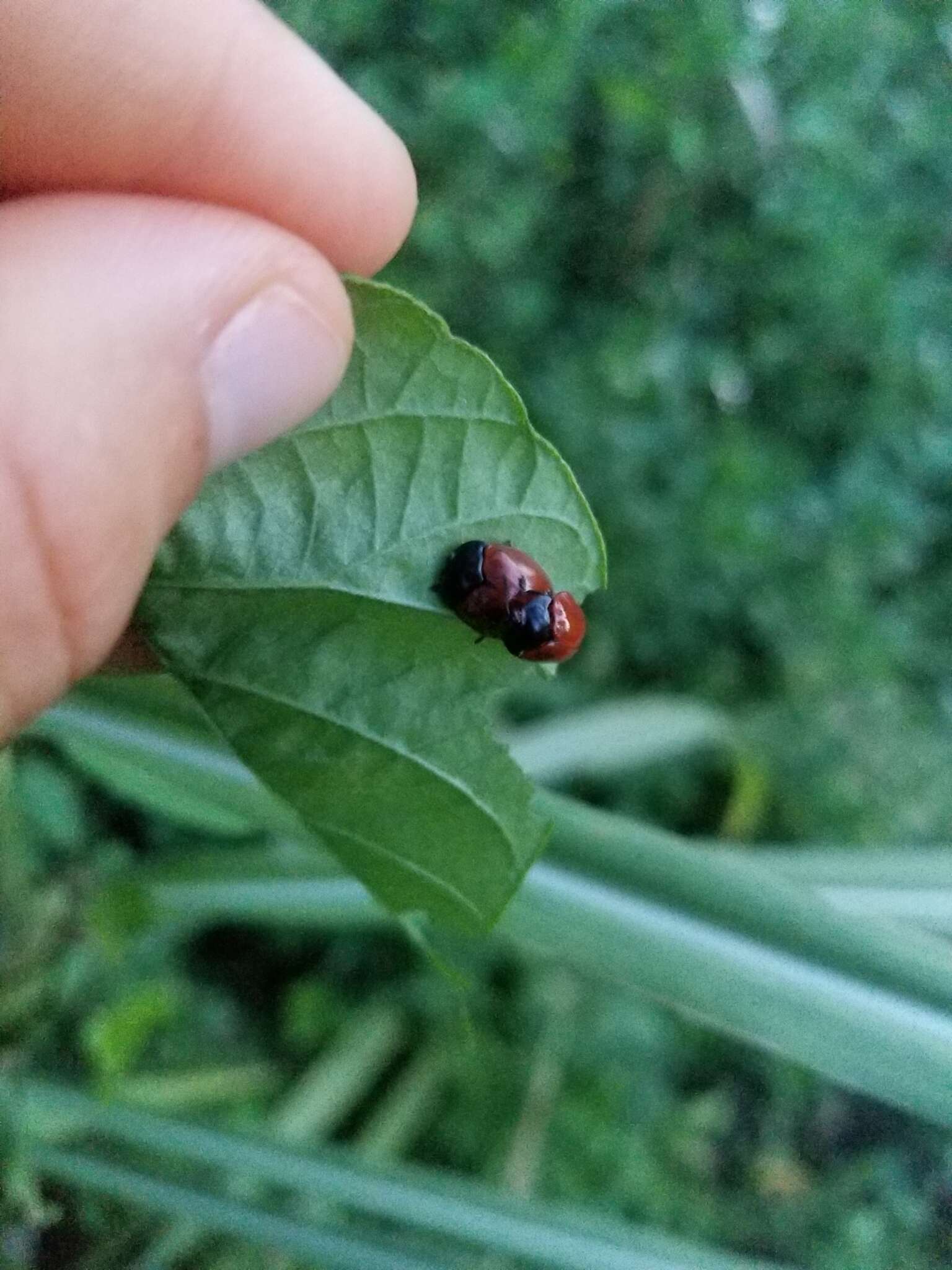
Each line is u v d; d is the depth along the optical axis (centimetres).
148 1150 15
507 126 24
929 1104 8
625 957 9
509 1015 21
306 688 7
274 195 9
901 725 24
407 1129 20
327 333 7
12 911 14
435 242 24
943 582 29
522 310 25
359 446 7
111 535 6
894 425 27
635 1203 19
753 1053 22
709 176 26
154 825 19
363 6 23
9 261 6
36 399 6
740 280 27
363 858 8
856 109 27
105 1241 15
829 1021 9
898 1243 20
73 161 9
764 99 26
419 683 8
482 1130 20
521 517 8
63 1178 14
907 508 27
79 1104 13
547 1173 19
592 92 25
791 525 26
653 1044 21
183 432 7
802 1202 20
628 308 27
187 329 6
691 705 22
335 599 7
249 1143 13
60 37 8
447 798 8
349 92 9
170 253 7
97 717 11
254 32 9
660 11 25
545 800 10
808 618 25
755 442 27
